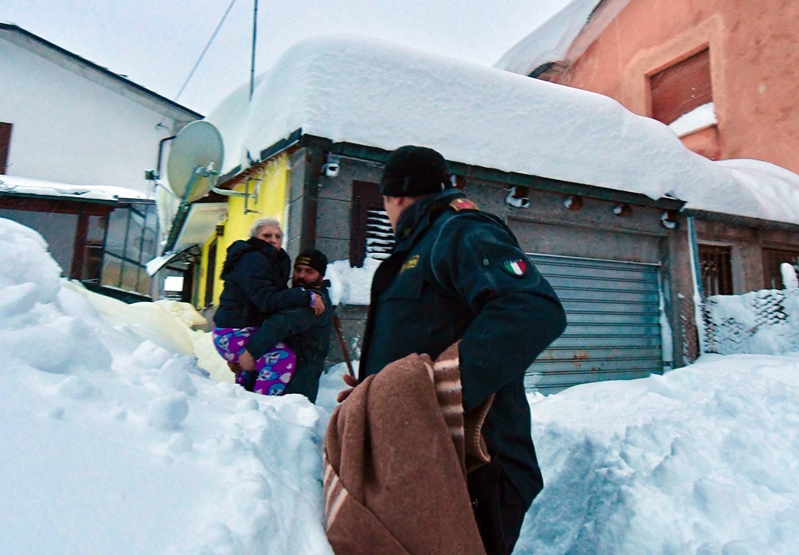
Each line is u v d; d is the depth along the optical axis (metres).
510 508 1.31
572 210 6.80
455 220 1.38
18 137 16.11
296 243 5.21
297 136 5.20
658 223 7.39
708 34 12.69
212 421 1.48
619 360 6.95
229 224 7.93
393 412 1.15
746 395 3.11
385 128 5.59
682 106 13.37
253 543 0.97
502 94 6.49
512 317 1.14
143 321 3.92
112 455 1.07
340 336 3.69
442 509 1.09
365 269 5.36
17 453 0.95
